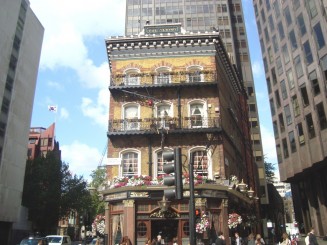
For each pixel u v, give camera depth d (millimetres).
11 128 40500
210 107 25516
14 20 41562
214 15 71625
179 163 8234
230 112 30281
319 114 30219
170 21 71375
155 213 21750
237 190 24828
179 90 25938
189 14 72062
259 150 61781
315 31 30703
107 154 24719
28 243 24016
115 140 25000
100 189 24234
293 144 36469
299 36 34094
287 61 37906
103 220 24219
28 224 47438
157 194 21891
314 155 31219
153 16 72125
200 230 20109
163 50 27281
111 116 25688
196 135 24734
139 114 25625
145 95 25969
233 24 74062
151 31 28891
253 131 63469
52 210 48281
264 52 46594
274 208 60594
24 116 44312
